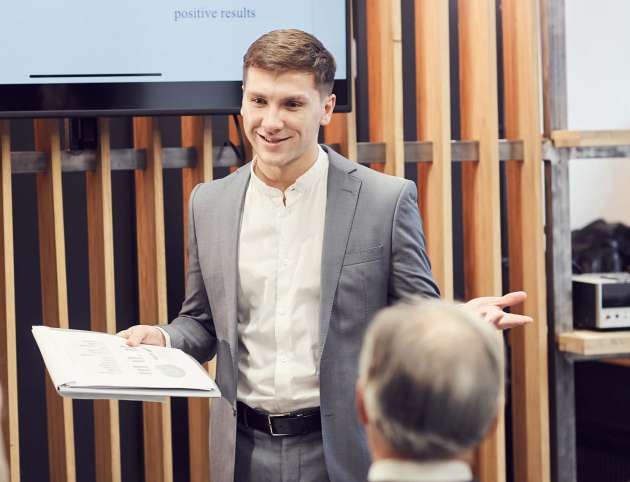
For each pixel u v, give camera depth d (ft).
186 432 12.66
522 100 11.66
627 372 13.65
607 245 13.10
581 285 11.96
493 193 11.48
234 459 7.51
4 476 3.70
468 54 11.76
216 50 9.95
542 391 11.67
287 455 7.43
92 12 9.70
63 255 10.21
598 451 14.05
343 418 7.38
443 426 3.61
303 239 7.55
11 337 10.02
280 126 7.20
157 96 9.87
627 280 11.84
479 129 11.60
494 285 11.52
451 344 3.63
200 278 8.02
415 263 7.52
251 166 7.86
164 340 7.63
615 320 11.71
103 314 10.57
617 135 11.63
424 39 11.52
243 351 7.65
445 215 11.32
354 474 7.40
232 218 7.66
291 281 7.52
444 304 3.90
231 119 11.35
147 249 10.92
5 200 9.90
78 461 12.26
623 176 14.28
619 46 13.98
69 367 6.40
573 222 14.10
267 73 7.20
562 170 11.78
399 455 3.72
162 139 12.46
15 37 9.55
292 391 7.45
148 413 11.09
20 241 11.91
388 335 3.72
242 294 7.60
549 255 11.93
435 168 11.39
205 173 10.66
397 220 7.52
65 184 12.10
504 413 12.75
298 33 7.32
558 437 11.85
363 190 7.61
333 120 11.34
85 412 12.25
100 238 10.45
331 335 7.37
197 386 6.36
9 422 10.04
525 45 11.56
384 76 11.22
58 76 9.66
